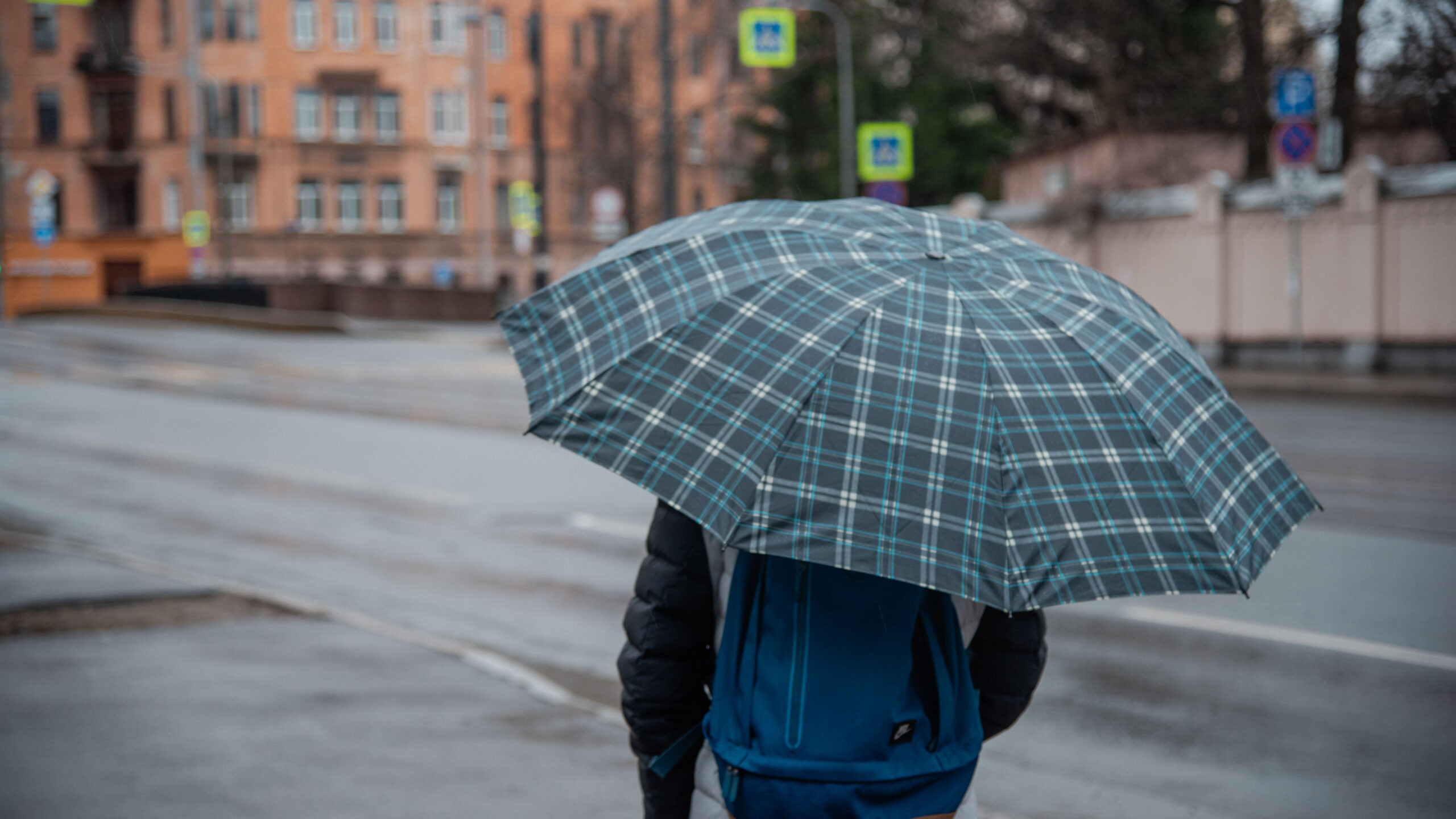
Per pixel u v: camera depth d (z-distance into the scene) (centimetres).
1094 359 236
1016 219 3020
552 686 619
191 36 6131
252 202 6175
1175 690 655
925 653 239
